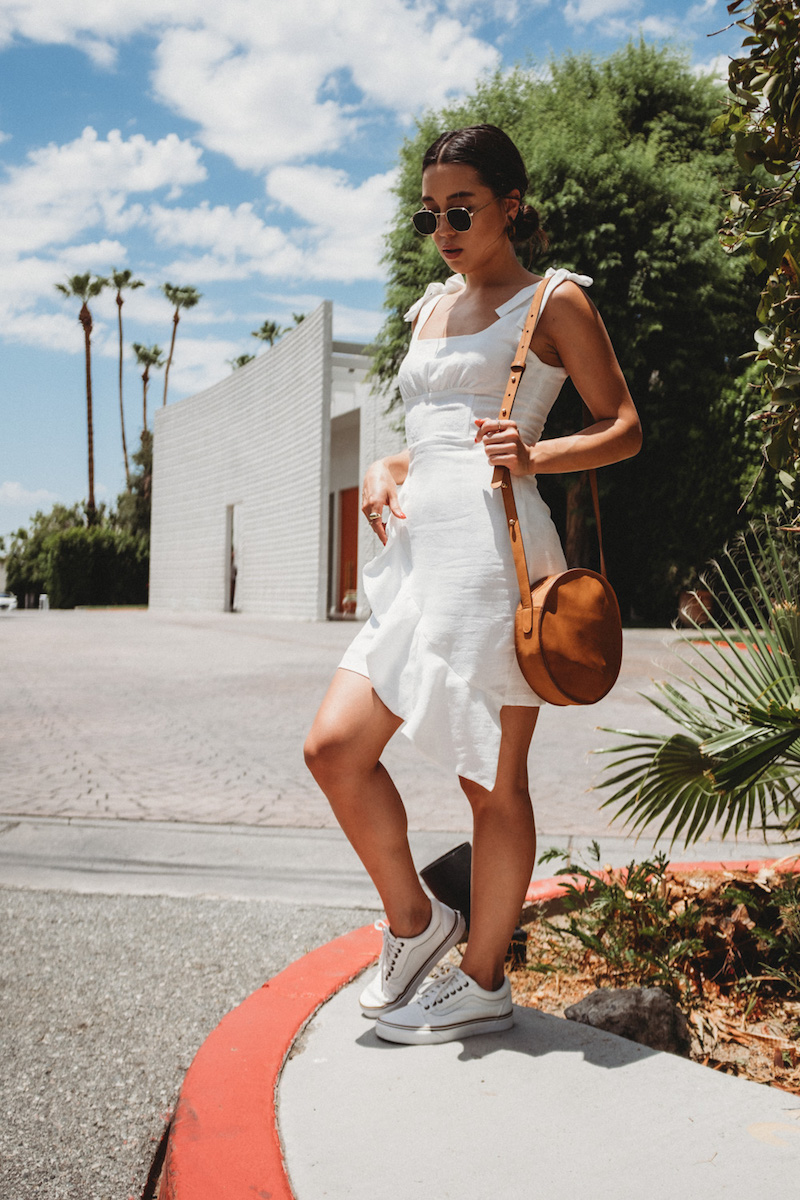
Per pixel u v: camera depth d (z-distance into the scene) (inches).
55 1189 70.9
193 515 1306.6
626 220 678.5
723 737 86.5
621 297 687.1
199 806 202.2
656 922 103.6
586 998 90.6
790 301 78.3
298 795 212.8
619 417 81.5
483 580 79.9
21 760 254.1
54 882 150.3
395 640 80.6
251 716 329.1
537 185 679.7
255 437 1085.8
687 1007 95.7
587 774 230.5
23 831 181.9
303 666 486.3
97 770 240.7
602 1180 62.8
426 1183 62.8
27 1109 82.0
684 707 102.3
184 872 155.9
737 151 76.4
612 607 81.0
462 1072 77.4
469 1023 83.2
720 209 675.4
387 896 84.8
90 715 332.2
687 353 700.7
